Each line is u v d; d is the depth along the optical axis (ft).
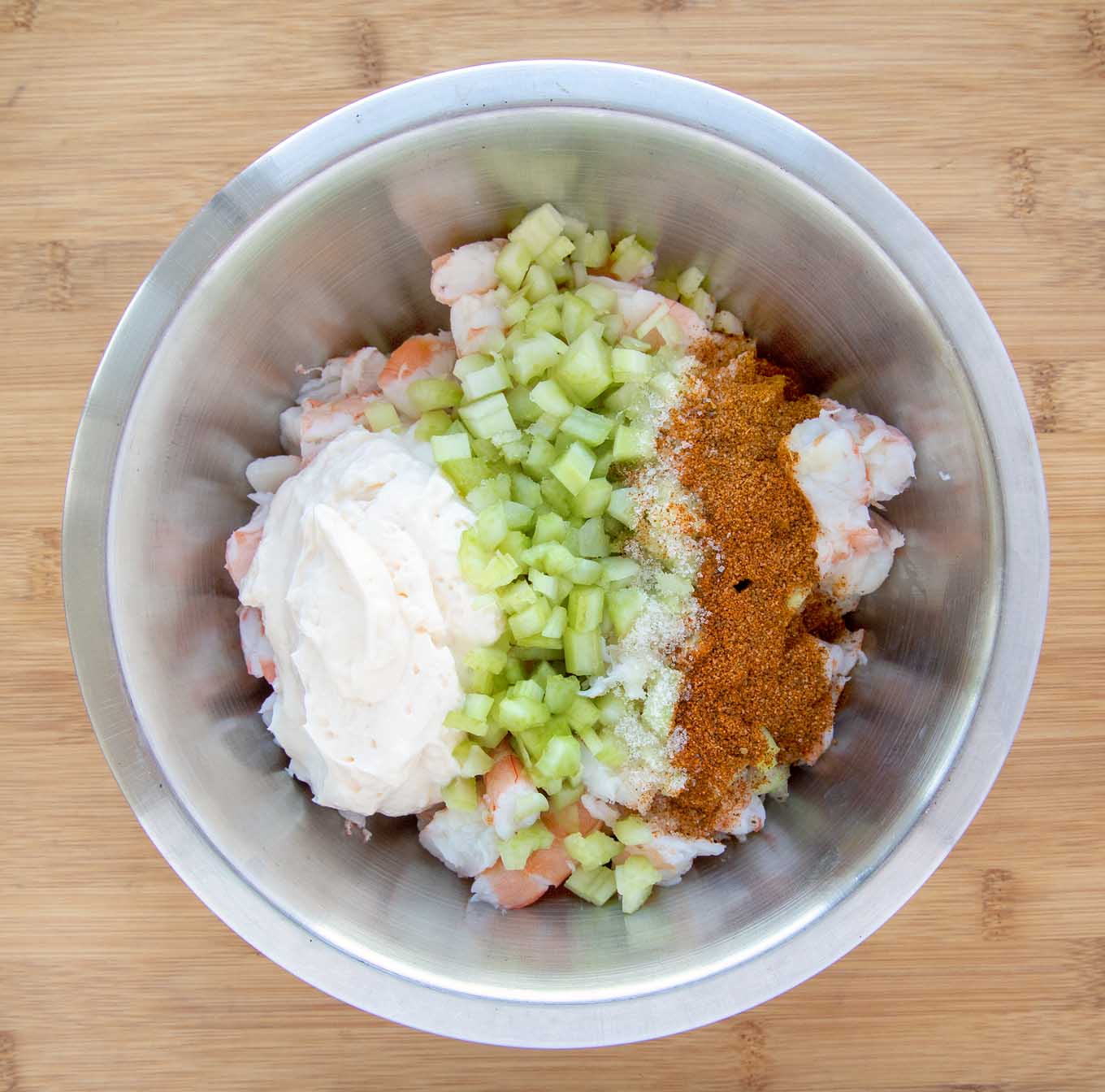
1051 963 1.05
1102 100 1.03
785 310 0.99
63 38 1.03
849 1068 1.05
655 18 1.02
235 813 0.91
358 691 0.89
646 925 0.94
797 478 0.94
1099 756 1.05
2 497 1.05
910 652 0.95
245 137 1.03
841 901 0.87
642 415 0.97
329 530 0.89
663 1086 1.05
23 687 1.06
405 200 0.93
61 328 1.04
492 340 1.00
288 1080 1.05
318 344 1.02
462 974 0.87
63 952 1.05
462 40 1.02
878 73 1.03
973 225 1.04
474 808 0.96
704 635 0.92
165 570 0.93
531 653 0.97
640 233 0.99
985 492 0.88
